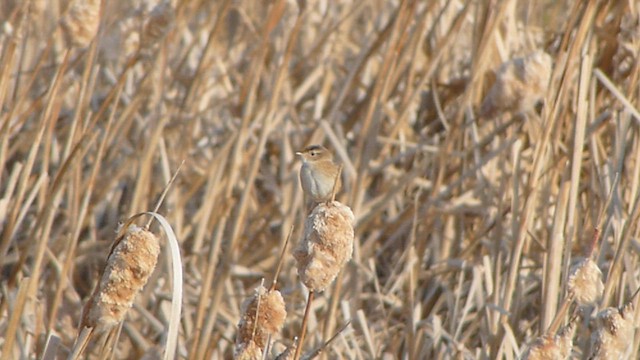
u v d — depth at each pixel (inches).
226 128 485.4
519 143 352.8
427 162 435.2
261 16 560.4
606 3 399.5
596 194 365.1
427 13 407.2
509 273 318.0
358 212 390.3
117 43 424.2
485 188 403.5
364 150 410.9
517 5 506.3
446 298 377.1
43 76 471.8
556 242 305.1
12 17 382.0
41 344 314.3
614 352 230.5
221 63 516.1
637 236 330.3
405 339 349.4
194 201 468.4
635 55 370.6
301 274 203.0
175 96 469.4
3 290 330.0
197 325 346.6
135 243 200.2
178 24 446.3
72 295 378.3
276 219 451.2
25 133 443.5
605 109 407.8
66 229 416.2
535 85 383.2
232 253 365.7
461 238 412.8
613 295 317.4
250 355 207.5
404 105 422.9
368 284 416.8
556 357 221.9
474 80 402.9
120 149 458.9
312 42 543.8
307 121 491.5
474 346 366.3
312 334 350.3
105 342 240.7
